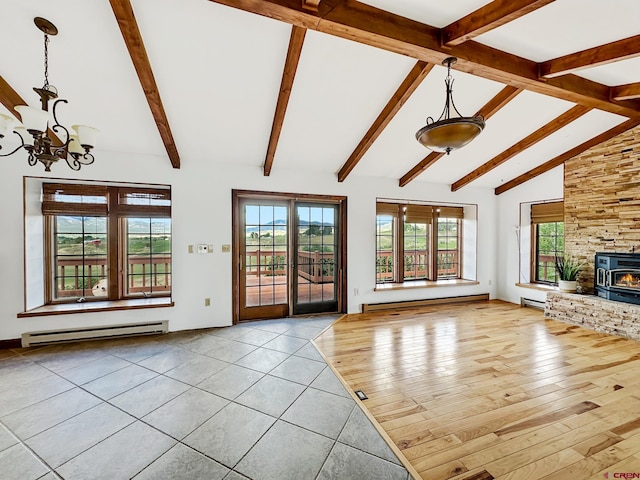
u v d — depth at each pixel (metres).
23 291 3.40
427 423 2.05
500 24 1.98
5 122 1.80
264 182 4.36
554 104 3.52
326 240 4.91
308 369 2.87
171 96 2.89
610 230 4.17
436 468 1.65
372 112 3.37
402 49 2.28
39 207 3.65
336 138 3.83
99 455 1.74
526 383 2.59
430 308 5.25
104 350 3.31
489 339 3.68
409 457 1.74
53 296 3.85
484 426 2.02
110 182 3.73
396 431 1.97
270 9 1.86
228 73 2.65
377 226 5.60
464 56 2.39
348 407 2.24
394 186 5.20
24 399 2.32
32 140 2.14
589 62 2.44
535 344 3.50
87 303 3.90
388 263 5.71
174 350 3.31
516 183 5.54
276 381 2.64
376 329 4.08
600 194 4.27
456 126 2.03
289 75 2.60
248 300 4.47
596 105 3.21
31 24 2.12
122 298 4.13
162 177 3.88
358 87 2.96
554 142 4.36
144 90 2.62
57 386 2.52
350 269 4.91
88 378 2.66
